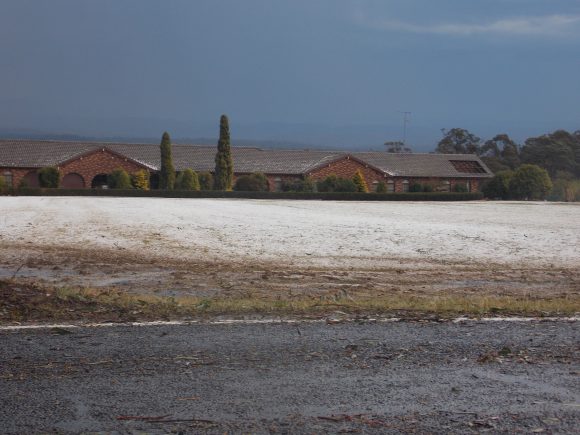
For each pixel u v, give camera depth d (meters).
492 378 6.69
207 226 27.14
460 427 5.43
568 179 119.06
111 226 26.61
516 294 12.98
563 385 6.50
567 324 9.24
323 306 10.48
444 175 89.19
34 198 56.47
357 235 23.97
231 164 77.94
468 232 26.02
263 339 8.15
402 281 14.61
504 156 125.88
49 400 5.92
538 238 24.02
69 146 77.94
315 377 6.66
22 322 9.10
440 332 8.64
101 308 10.15
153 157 80.56
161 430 5.30
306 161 85.94
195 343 7.93
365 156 91.19
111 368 6.88
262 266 16.61
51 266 16.05
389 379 6.62
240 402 5.93
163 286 13.36
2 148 73.88
